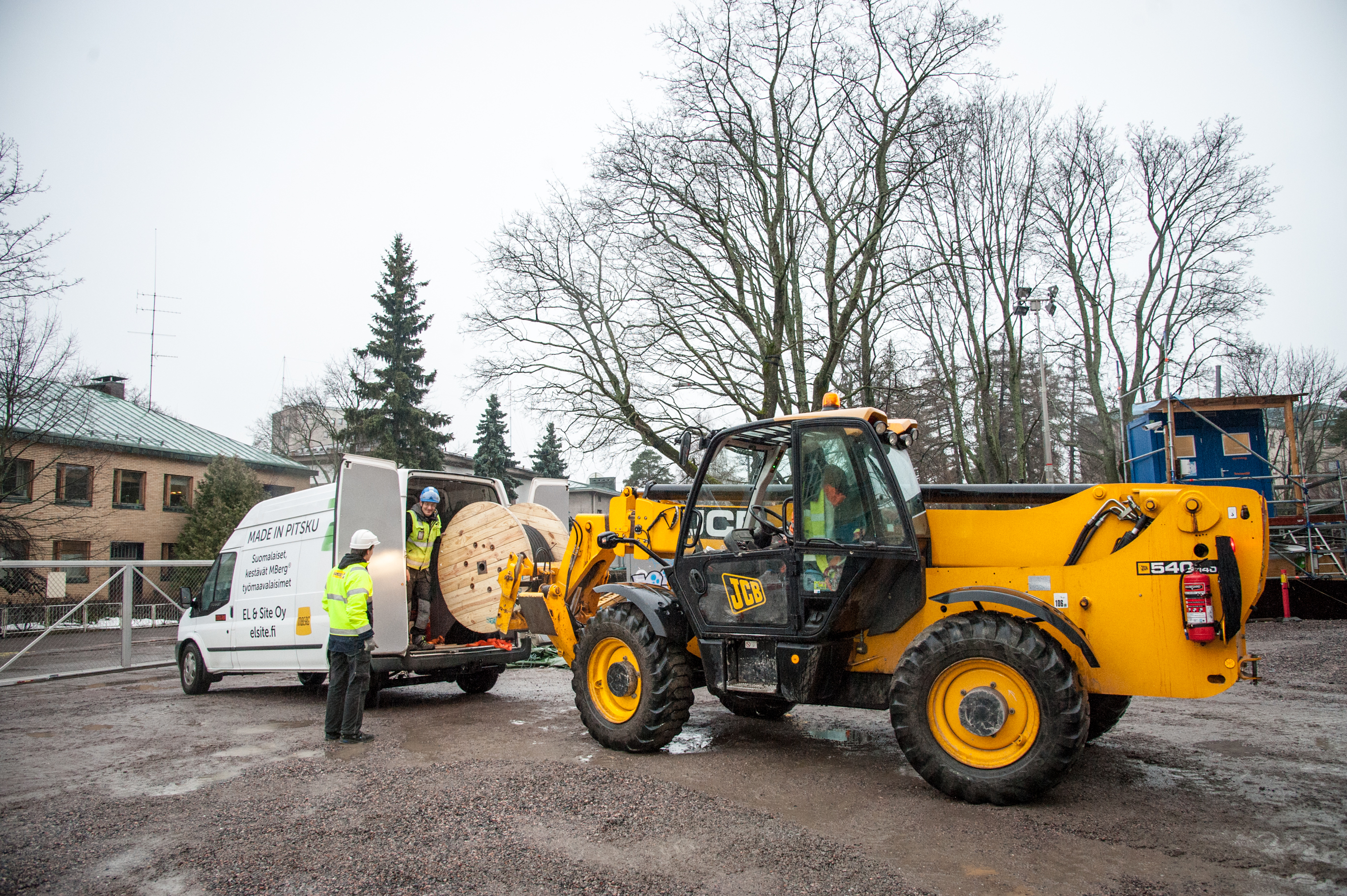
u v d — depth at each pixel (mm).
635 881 3676
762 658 5754
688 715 6090
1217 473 17016
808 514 5617
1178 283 25469
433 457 34844
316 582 8141
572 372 19844
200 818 4648
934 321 26641
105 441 26172
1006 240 24906
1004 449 31625
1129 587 4797
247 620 9023
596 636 6398
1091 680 4840
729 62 17938
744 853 4004
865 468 5430
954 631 4855
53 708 8734
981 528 5285
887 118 18031
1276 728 6777
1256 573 4527
